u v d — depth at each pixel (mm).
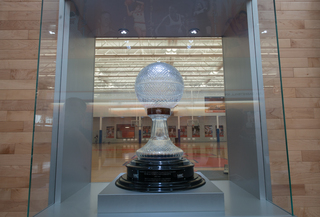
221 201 875
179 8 1258
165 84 1034
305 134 1612
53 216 921
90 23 1323
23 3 1692
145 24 1353
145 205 869
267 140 1067
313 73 1668
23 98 1622
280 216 892
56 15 1152
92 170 1311
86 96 1336
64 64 1193
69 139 1186
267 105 1076
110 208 874
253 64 1165
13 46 1660
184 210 866
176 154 1012
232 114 1303
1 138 1580
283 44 1691
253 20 1178
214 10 1256
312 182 1569
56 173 1092
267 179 1048
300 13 1712
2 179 1549
